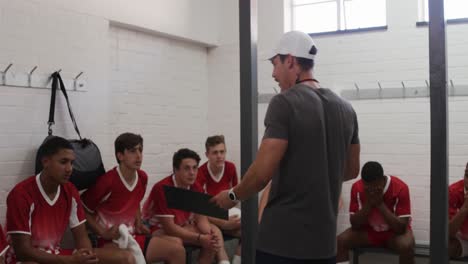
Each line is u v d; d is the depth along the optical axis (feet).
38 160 10.78
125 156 11.41
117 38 14.44
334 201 5.51
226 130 17.80
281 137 5.16
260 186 5.15
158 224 12.27
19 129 11.32
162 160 16.01
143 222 12.55
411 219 15.01
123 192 11.51
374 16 16.07
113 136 14.30
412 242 12.60
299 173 5.25
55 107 12.07
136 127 15.08
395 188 13.11
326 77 16.24
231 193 5.41
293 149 5.26
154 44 15.74
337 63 16.10
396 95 15.21
